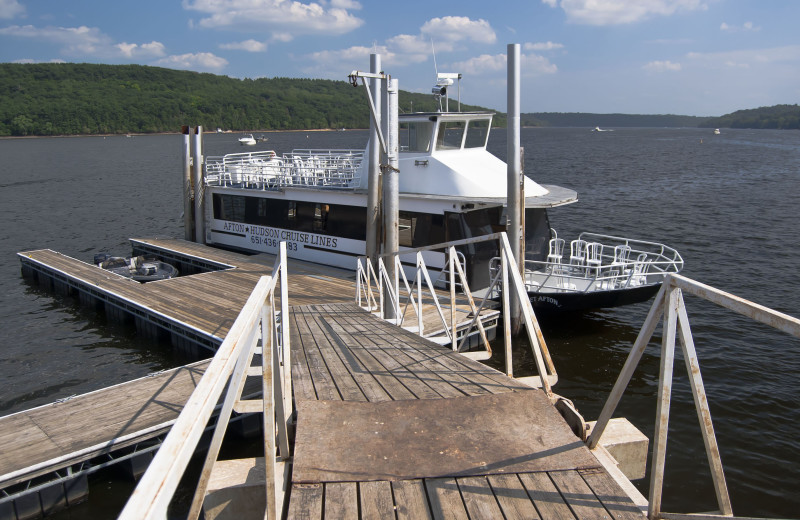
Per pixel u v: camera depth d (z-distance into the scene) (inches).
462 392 213.3
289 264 749.3
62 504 323.0
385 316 473.4
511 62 513.3
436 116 641.6
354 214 717.3
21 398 492.1
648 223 1187.3
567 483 147.2
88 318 676.7
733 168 2487.7
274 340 165.2
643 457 186.4
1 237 1198.3
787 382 476.7
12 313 701.9
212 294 614.5
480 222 628.4
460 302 558.9
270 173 861.8
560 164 2802.7
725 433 405.4
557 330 596.7
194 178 930.1
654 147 4549.7
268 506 143.6
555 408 193.5
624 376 148.6
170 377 408.2
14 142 5935.0
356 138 6407.5
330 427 183.8
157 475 72.6
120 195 1815.9
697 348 548.7
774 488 346.9
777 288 743.7
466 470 154.7
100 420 352.2
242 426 384.5
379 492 145.6
